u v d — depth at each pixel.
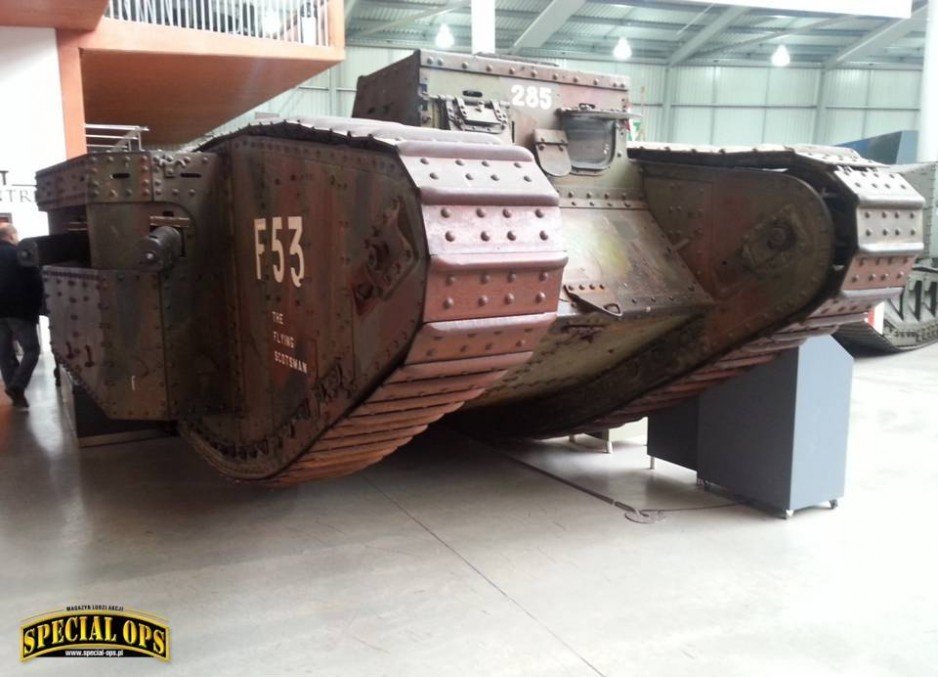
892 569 3.71
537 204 2.76
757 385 4.41
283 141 3.47
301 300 3.39
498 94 4.20
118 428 5.93
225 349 4.25
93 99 12.09
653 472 5.24
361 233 2.88
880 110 24.61
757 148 4.16
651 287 4.16
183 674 2.83
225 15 9.75
